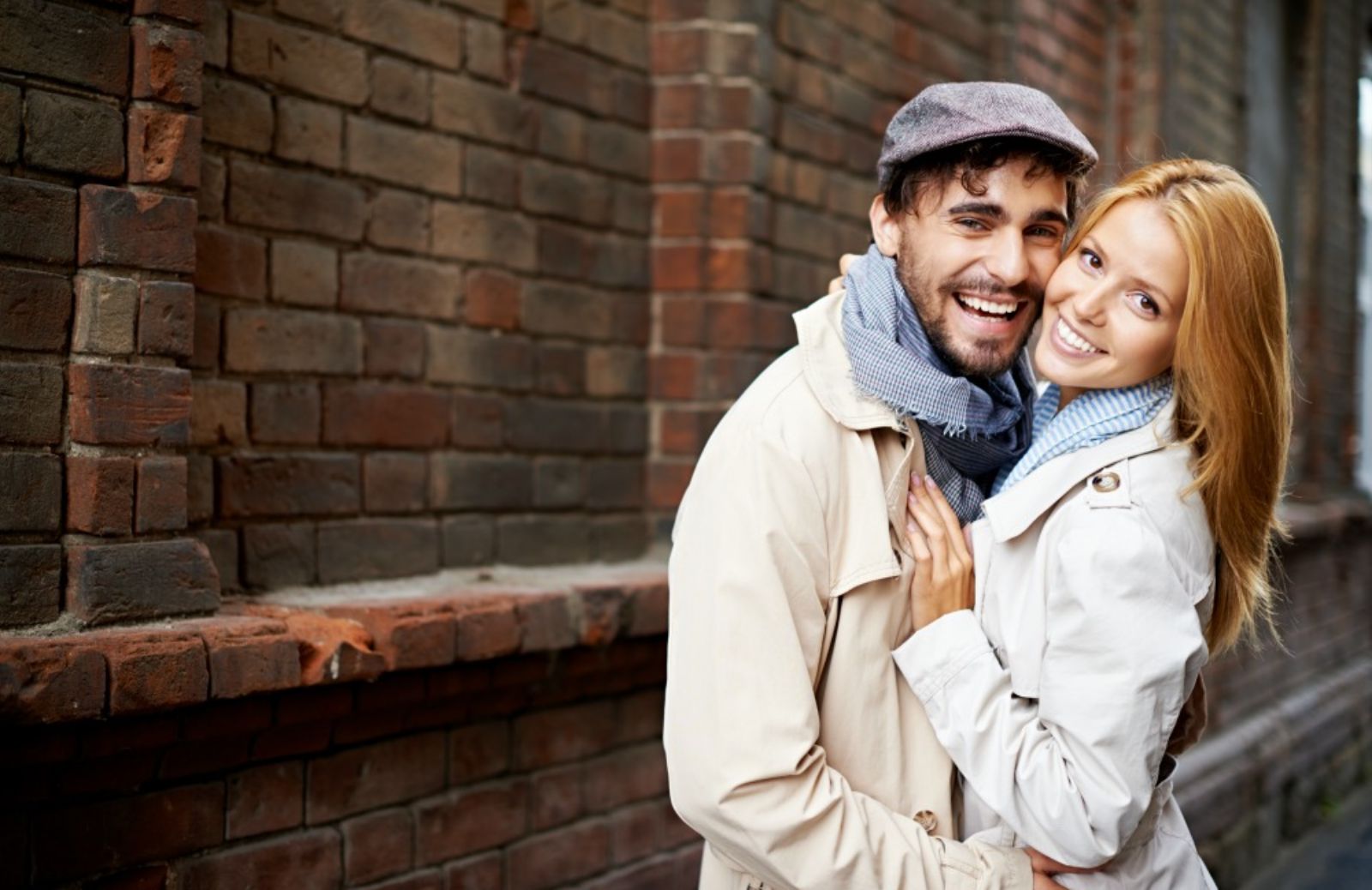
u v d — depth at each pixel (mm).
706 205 3260
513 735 2721
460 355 2801
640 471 3295
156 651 1855
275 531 2416
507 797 2701
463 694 2529
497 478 2895
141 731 1915
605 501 3189
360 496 2584
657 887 3078
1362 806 7438
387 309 2639
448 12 2760
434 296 2742
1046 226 1758
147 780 2010
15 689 1691
